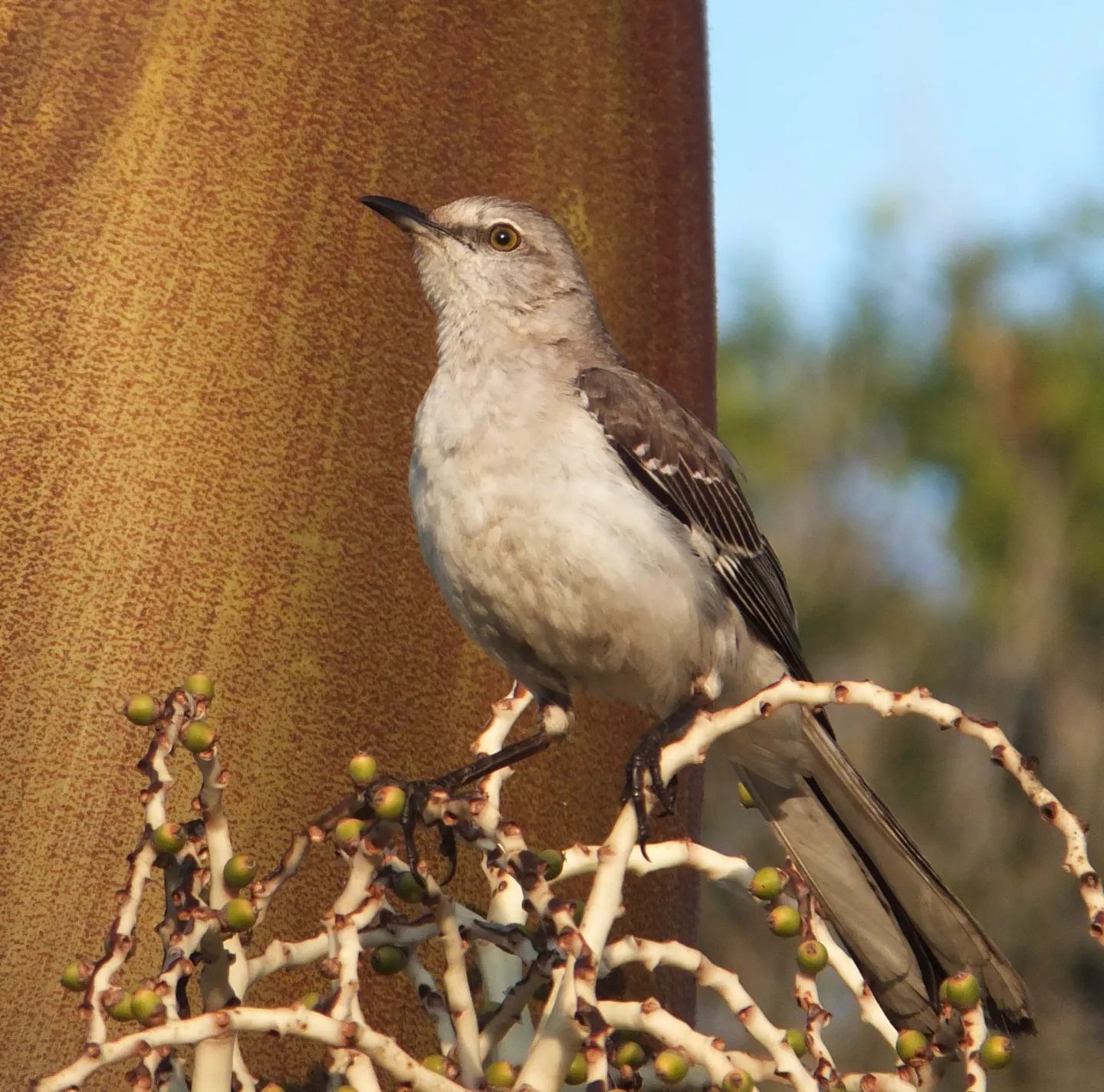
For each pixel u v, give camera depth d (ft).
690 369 22.04
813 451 54.54
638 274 21.43
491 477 19.83
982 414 53.26
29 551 17.39
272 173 18.92
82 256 18.20
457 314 20.70
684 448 21.57
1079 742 49.65
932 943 18.81
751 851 49.80
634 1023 13.41
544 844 20.18
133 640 17.42
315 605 18.19
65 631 17.30
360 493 18.80
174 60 18.90
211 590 17.74
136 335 18.11
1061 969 47.16
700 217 22.08
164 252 18.37
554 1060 12.96
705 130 22.11
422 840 19.33
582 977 12.60
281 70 19.15
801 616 52.49
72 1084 11.53
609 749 21.48
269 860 17.40
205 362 18.20
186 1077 15.72
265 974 14.38
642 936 19.60
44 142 18.53
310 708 17.94
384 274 19.54
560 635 20.16
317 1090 16.16
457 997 14.48
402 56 19.75
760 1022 13.79
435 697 19.17
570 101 20.71
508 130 20.39
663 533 20.68
